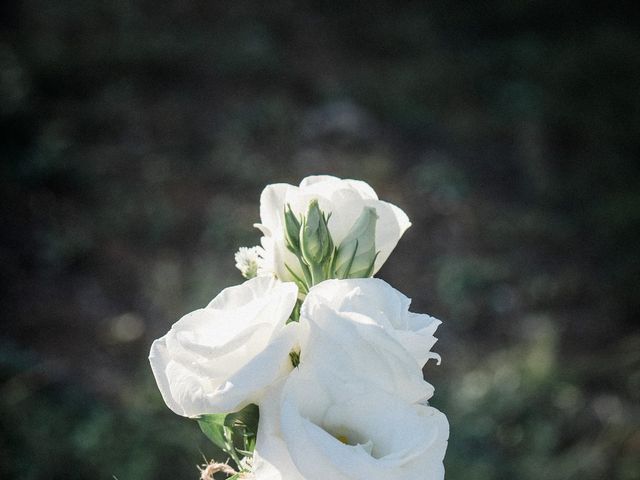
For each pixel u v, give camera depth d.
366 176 7.93
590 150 8.94
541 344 6.17
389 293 1.10
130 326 5.82
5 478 4.36
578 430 5.42
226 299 1.18
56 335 5.62
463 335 6.52
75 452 4.47
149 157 7.55
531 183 8.38
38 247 6.32
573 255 7.51
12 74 7.55
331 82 9.26
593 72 9.83
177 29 9.59
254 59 9.04
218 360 1.07
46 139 7.15
